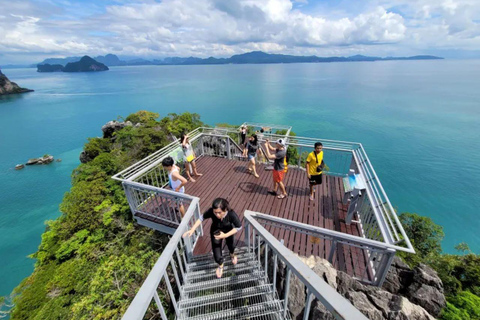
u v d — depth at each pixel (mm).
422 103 112125
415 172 50750
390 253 3459
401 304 3484
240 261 3961
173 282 5219
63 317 13352
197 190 7090
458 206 40594
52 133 80750
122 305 7680
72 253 18672
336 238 3619
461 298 6480
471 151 59250
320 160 5973
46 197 41438
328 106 107438
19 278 24000
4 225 33750
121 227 18562
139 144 33000
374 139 67125
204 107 109938
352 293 3605
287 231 5285
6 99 156625
